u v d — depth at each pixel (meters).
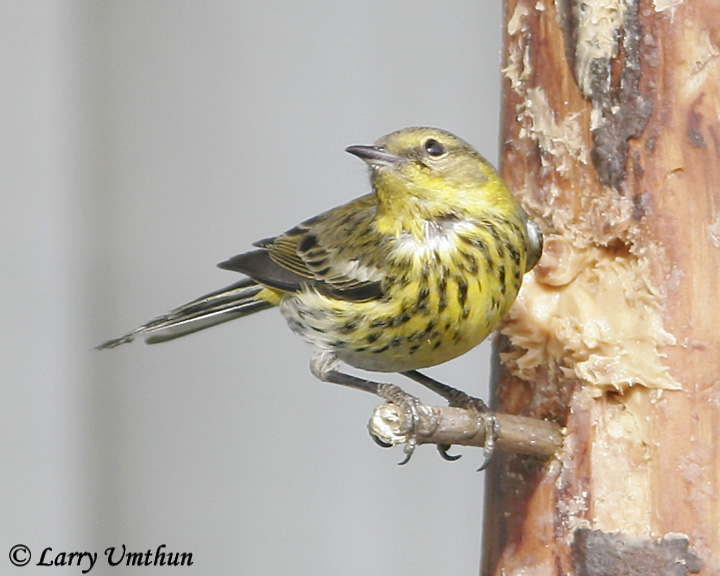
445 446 11.01
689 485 8.51
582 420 9.08
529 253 9.58
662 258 8.59
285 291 10.78
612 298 9.02
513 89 9.60
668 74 8.48
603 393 9.00
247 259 11.20
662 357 8.61
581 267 9.27
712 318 8.48
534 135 9.41
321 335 10.34
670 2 8.45
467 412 8.92
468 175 9.66
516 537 9.46
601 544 8.82
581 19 8.84
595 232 9.05
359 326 10.00
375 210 10.69
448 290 9.51
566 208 9.28
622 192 8.76
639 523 8.76
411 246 9.71
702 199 8.46
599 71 8.76
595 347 8.98
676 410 8.57
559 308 9.44
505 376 9.88
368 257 9.98
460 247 9.52
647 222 8.63
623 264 8.97
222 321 11.91
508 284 9.51
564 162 9.22
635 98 8.60
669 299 8.58
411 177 9.59
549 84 9.22
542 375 9.55
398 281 9.71
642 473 8.80
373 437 8.72
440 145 9.66
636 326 8.80
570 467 9.12
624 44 8.63
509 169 9.77
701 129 8.44
